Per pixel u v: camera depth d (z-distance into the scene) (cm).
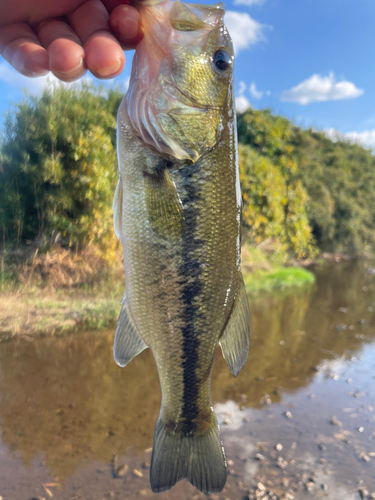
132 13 19
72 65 17
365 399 54
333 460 40
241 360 23
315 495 35
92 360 57
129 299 21
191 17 21
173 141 20
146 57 20
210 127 21
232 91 22
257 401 51
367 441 44
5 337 62
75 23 20
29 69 19
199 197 20
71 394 48
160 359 22
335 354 70
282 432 44
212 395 52
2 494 32
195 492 35
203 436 23
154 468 22
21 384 49
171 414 22
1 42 20
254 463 39
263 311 93
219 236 21
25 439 39
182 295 21
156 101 20
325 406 51
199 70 21
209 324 22
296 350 70
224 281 21
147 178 20
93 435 40
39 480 34
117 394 49
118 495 33
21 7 19
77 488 33
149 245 21
